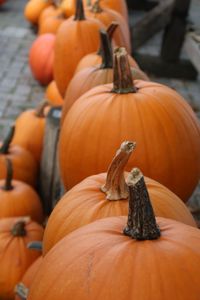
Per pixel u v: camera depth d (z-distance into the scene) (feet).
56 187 7.68
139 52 13.37
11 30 17.19
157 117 4.69
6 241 6.25
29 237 6.33
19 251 6.20
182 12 12.38
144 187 3.34
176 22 12.44
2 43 16.03
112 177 3.95
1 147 8.04
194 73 12.85
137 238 3.34
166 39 12.64
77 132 4.82
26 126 8.84
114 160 3.92
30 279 5.53
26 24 17.84
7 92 12.66
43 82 12.93
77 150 4.80
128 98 4.76
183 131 4.76
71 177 4.92
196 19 16.78
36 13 16.10
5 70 14.05
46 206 8.11
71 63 6.98
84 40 6.94
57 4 15.16
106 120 4.71
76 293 3.21
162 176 4.68
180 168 4.74
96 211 3.91
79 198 4.02
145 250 3.27
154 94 4.81
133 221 3.36
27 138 8.75
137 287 3.15
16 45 15.89
